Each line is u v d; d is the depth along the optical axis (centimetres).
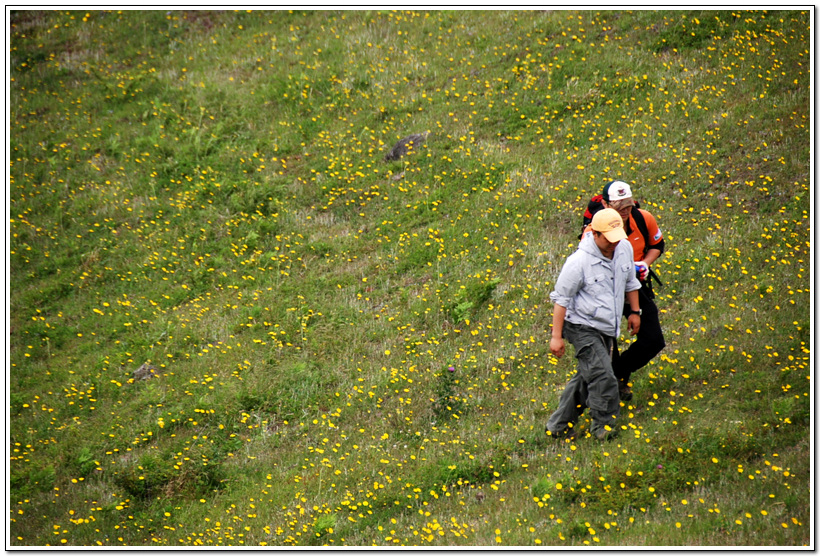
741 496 1673
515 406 2417
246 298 3500
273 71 5631
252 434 2638
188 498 2381
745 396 2080
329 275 3553
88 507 2391
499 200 3722
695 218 3206
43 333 3612
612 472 1831
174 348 3244
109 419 2867
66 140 5284
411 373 2719
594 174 3700
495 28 5500
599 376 1934
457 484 2094
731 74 4109
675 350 2405
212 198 4388
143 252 4112
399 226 3803
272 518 2134
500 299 3052
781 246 2828
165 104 5447
